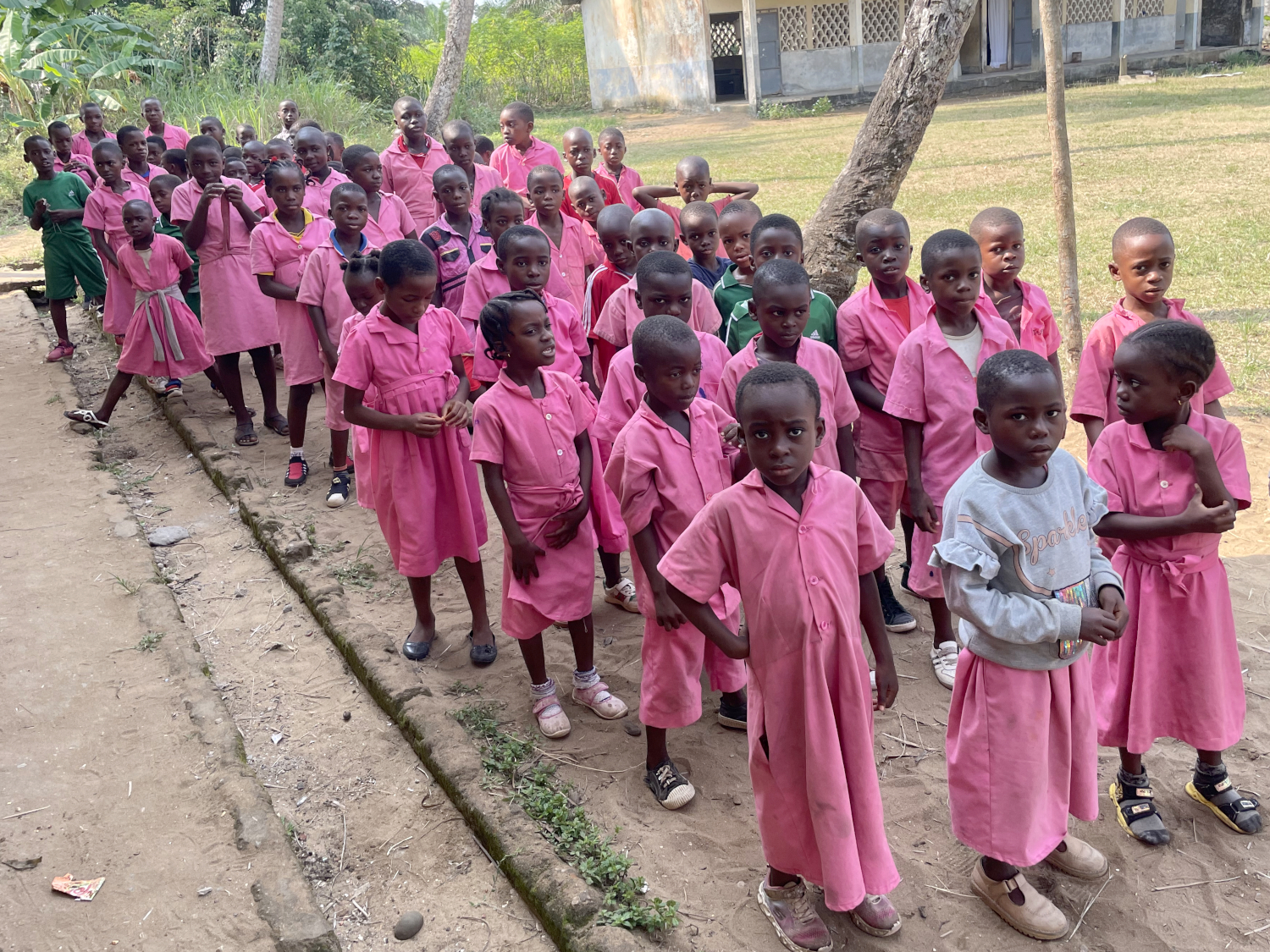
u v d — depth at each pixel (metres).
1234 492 3.03
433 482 4.33
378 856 3.29
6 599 4.84
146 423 7.58
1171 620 3.16
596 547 4.69
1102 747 3.73
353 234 5.99
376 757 3.77
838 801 2.67
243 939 2.89
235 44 20.48
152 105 12.15
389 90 24.08
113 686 4.14
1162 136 17.22
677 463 3.45
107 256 8.56
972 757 2.86
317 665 4.41
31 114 16.20
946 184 14.68
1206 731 3.18
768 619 2.72
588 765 3.71
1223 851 3.18
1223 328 7.76
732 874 3.15
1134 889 3.04
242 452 6.90
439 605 4.93
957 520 2.79
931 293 4.00
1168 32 29.61
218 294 6.76
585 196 6.34
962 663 2.94
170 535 5.65
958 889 3.08
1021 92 27.58
